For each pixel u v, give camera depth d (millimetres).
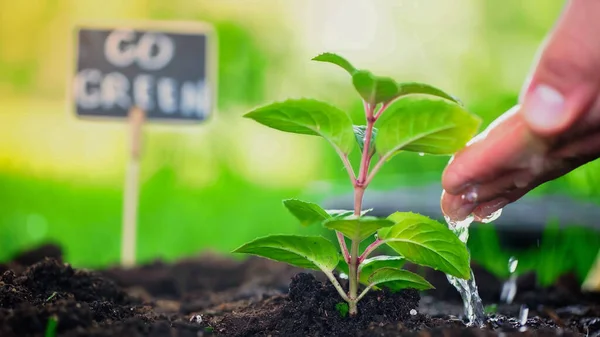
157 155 1472
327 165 1471
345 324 696
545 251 1014
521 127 594
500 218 1034
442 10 1789
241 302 835
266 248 679
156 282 963
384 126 619
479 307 766
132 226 1021
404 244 684
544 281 979
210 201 1344
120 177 1512
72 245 1189
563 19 541
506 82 1622
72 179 1477
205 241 1224
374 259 704
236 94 1697
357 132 685
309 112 625
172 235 1229
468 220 725
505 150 605
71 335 604
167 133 1493
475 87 1631
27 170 1513
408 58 1754
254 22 1812
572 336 668
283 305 750
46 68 1888
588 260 1014
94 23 1022
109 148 1618
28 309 632
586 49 525
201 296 939
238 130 1571
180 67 1028
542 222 1027
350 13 1825
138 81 1024
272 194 1378
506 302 889
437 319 742
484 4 1757
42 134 1646
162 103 1026
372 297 728
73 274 783
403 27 1795
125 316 741
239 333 732
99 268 990
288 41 1800
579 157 607
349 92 1683
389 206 1064
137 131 1021
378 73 1733
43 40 1888
